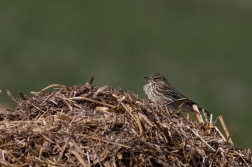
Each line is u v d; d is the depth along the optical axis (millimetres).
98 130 7750
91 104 8594
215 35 26188
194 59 23750
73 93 8766
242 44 25641
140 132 7859
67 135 7625
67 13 26688
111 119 7980
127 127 7895
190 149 8039
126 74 22781
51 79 22047
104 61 23422
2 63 22625
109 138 7590
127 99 8594
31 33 24812
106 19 26719
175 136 8234
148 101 9078
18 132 7699
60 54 23516
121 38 24953
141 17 27266
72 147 7496
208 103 21219
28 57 23094
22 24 25344
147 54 24203
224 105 20766
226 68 23438
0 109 9586
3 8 26531
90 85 9039
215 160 8297
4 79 21688
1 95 20625
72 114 8281
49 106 8547
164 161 7703
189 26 26734
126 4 28172
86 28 25422
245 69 23781
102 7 27688
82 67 22781
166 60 23812
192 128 8703
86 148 7512
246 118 19922
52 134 7641
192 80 22453
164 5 28438
